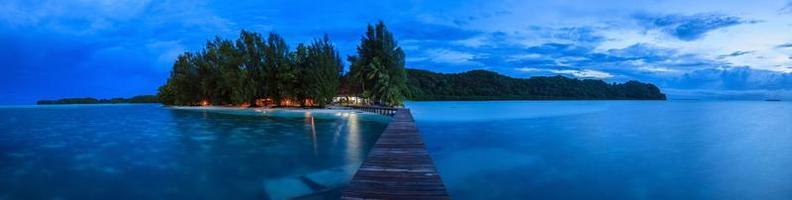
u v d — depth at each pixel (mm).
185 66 56094
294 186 9266
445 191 5809
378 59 39719
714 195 8836
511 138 18547
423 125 25906
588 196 8883
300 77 45188
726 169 11344
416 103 79188
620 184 9789
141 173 10609
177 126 24688
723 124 26484
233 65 47750
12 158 12828
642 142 17172
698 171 11141
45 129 23219
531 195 8969
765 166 11664
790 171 11070
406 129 14336
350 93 50719
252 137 18438
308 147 15125
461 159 13031
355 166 11406
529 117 33500
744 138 18453
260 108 44531
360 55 41719
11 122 29234
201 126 24484
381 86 39406
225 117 32844
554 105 67062
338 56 49719
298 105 46031
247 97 46719
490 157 13406
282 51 47156
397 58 40375
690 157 13281
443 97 90812
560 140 17641
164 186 9352
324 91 42281
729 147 15695
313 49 45188
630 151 14680
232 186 9320
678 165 11945
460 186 9703
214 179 9984
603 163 12305
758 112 39062
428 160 8164
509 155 13836
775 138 18531
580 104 73812
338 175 10250
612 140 17922
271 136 18812
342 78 49312
